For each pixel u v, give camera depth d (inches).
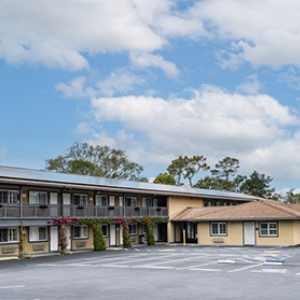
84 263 1085.8
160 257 1207.6
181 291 635.5
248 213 1713.8
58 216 1448.1
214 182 3595.0
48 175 1616.6
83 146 2982.3
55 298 588.4
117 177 3034.0
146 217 1784.0
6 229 1333.7
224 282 719.1
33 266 1036.5
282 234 1635.1
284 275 791.1
